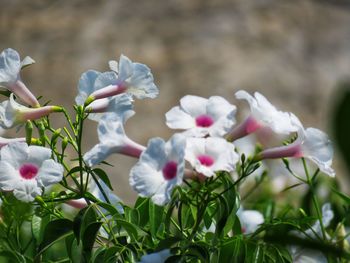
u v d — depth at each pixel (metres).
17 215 1.38
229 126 1.25
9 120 1.29
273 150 1.29
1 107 1.29
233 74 4.09
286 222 1.31
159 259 1.23
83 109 1.28
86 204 1.34
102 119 1.24
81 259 1.28
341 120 0.96
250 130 1.30
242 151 1.90
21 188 1.23
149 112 3.86
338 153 0.99
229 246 1.25
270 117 1.29
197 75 4.10
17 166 1.24
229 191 1.26
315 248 1.07
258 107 1.29
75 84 4.10
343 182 2.65
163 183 1.17
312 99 4.06
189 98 1.28
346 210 1.45
